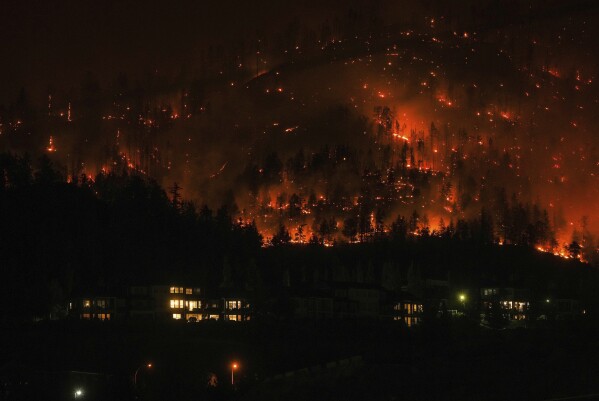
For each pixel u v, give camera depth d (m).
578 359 113.12
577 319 132.00
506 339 133.38
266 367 121.81
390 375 110.12
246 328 150.62
